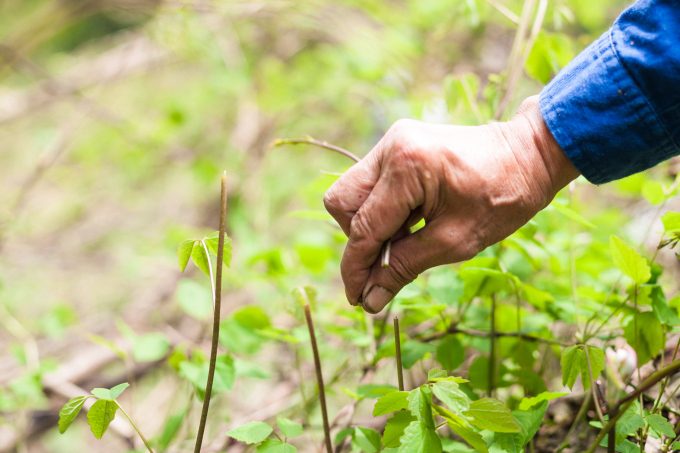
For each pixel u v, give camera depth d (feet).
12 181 17.17
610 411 3.78
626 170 3.88
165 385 9.66
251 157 13.57
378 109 12.48
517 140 3.80
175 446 6.21
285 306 4.88
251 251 9.96
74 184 17.58
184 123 14.16
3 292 11.98
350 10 14.07
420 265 3.85
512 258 5.63
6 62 13.28
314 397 5.98
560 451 4.76
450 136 3.71
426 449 3.38
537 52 6.09
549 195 3.92
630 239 7.04
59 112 18.30
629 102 3.68
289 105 13.92
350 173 3.91
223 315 9.78
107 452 10.87
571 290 6.11
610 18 13.74
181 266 4.00
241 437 3.92
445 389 3.44
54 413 9.25
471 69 12.01
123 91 18.93
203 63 16.38
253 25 14.96
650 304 4.70
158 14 12.07
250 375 5.40
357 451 4.70
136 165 16.24
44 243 16.03
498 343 5.25
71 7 12.92
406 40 12.14
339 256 8.18
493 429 3.48
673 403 4.97
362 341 5.48
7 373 9.62
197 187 16.84
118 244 16.20
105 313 13.10
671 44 3.57
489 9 11.48
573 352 4.17
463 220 3.75
